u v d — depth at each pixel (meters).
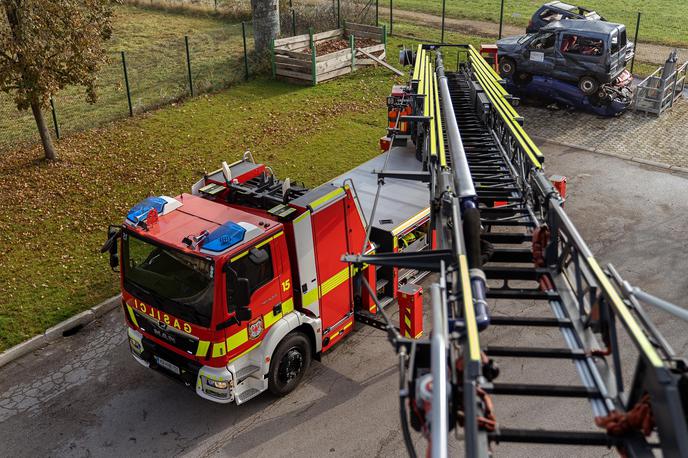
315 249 8.73
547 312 10.48
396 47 26.59
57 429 8.59
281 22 27.69
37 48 14.39
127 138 18.19
